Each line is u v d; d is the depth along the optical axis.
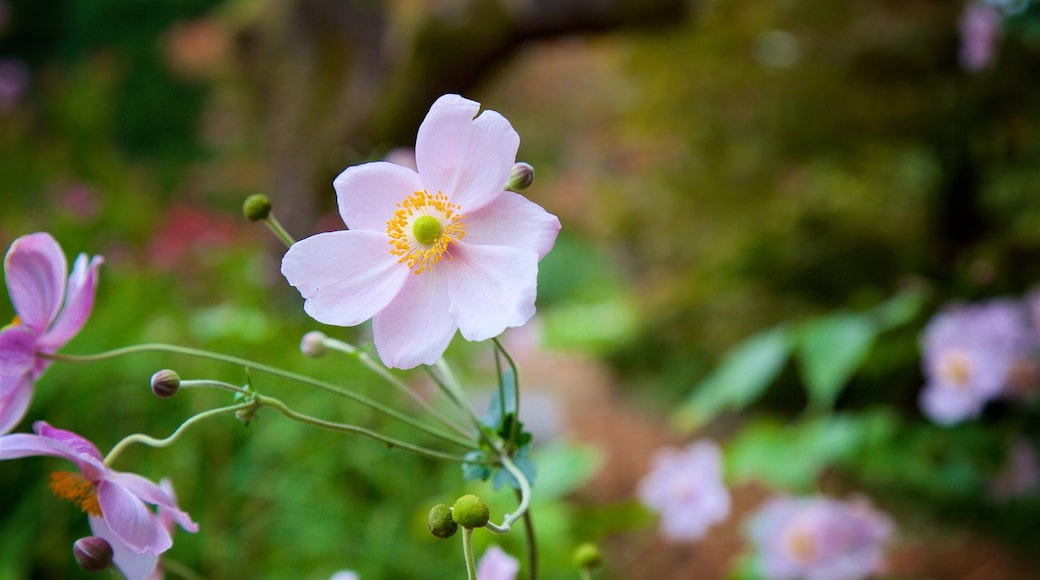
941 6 1.45
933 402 0.85
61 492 0.40
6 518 0.79
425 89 1.42
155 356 0.87
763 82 1.57
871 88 1.51
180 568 0.46
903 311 0.73
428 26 1.38
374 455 0.89
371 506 0.88
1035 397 0.88
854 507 0.81
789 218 1.53
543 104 2.76
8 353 0.41
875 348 1.02
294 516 0.83
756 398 1.54
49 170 2.11
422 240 0.41
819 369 0.73
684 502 0.83
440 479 0.91
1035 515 1.09
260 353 0.92
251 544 0.81
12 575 0.73
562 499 1.32
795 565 0.79
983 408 1.06
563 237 2.85
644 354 1.74
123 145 3.62
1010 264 1.15
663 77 1.64
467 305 0.40
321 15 1.46
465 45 1.40
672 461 0.86
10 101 2.34
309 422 0.41
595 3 1.38
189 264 1.45
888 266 1.49
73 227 1.63
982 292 1.12
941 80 1.45
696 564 1.15
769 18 1.56
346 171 0.41
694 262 1.67
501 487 0.42
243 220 1.84
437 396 0.98
